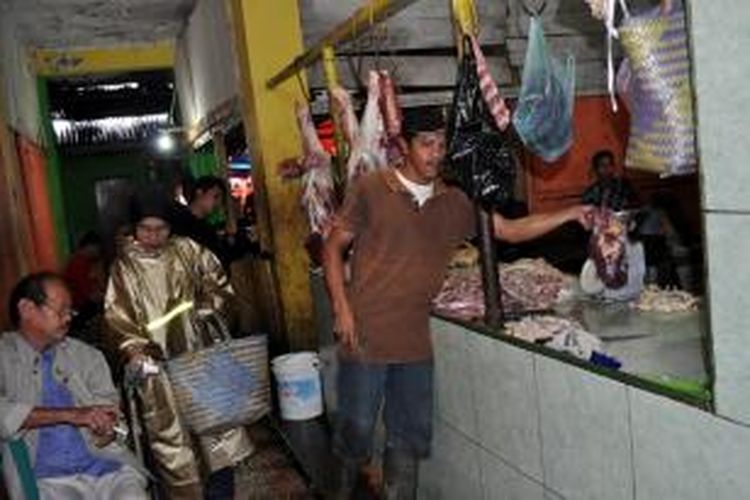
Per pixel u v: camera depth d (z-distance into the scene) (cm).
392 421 337
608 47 223
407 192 311
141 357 371
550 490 244
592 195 564
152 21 1012
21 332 309
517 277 353
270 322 738
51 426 297
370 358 323
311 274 542
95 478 311
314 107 655
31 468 296
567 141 285
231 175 1007
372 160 391
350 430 335
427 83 655
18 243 714
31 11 888
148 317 387
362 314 323
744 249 156
